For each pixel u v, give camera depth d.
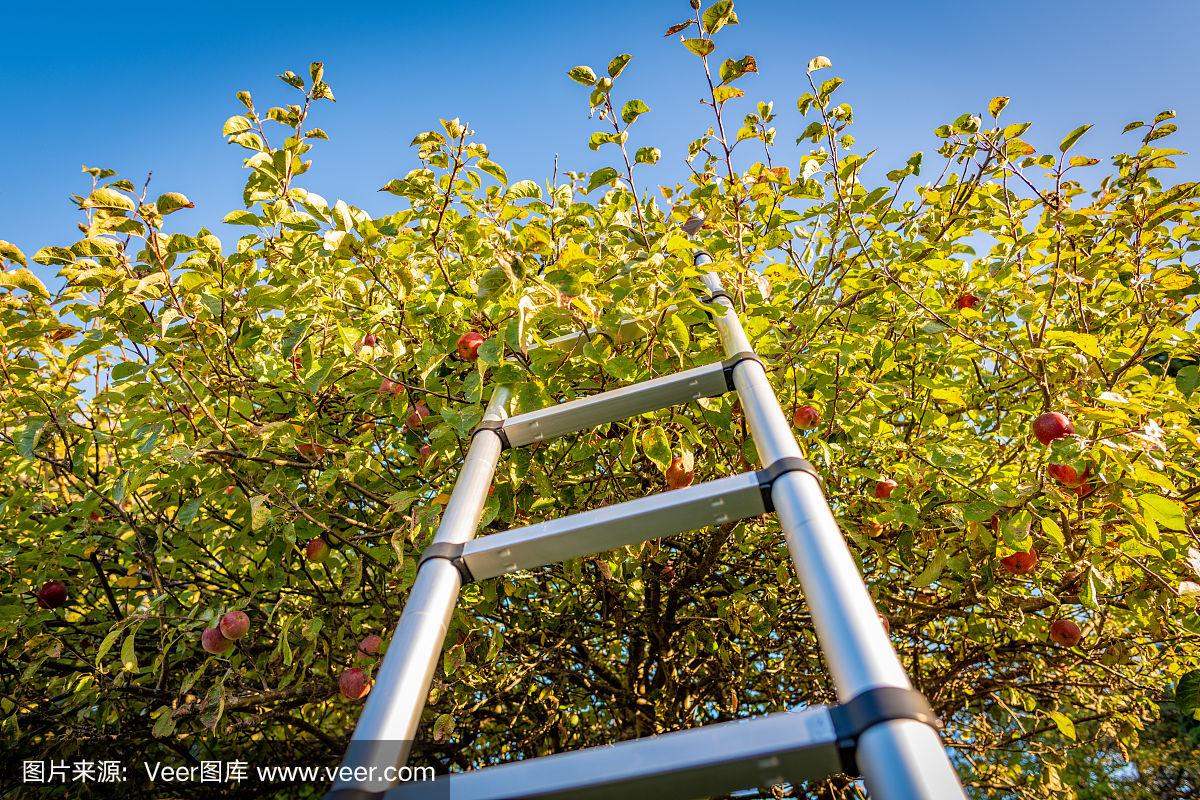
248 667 2.80
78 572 3.13
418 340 2.60
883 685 0.78
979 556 2.53
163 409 2.45
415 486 2.89
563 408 1.75
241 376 2.62
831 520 1.06
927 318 2.65
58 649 2.73
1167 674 3.52
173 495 3.02
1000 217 2.66
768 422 1.40
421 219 2.89
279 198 2.17
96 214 1.84
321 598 2.73
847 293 2.83
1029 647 3.28
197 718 3.17
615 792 0.84
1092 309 3.04
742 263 2.68
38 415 2.54
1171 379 2.60
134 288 2.04
